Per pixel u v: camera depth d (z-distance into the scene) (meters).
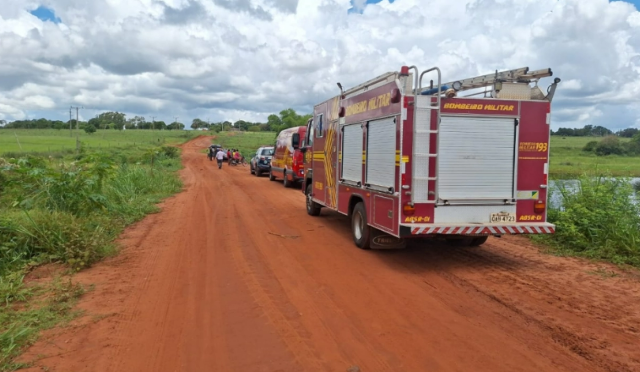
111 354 4.57
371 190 8.27
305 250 8.85
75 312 5.66
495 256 8.40
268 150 28.81
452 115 7.23
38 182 10.45
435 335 4.94
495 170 7.44
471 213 7.41
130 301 6.06
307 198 13.27
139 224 11.57
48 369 4.27
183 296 6.25
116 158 25.22
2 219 8.19
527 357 4.43
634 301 5.98
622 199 9.27
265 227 11.22
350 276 7.13
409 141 7.14
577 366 4.25
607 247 8.24
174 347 4.72
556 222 9.27
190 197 17.34
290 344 4.74
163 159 42.56
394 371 4.16
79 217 9.98
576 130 75.62
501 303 5.91
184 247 9.08
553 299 6.06
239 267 7.63
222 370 4.24
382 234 8.51
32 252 7.87
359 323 5.28
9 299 6.00
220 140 102.38
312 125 12.88
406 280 6.93
